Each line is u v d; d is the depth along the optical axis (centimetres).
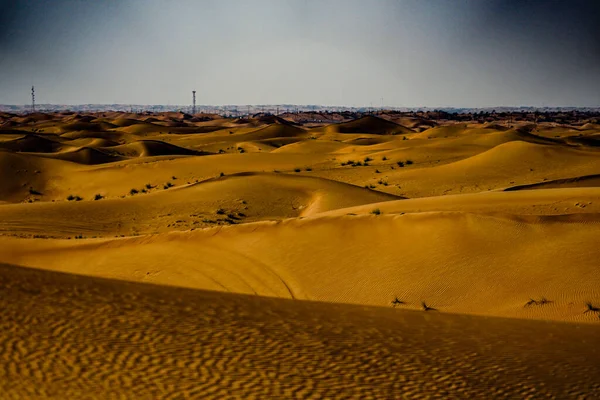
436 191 6694
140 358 1057
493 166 7675
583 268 2055
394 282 2128
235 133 18500
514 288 2005
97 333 1156
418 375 1102
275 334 1270
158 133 19812
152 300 1444
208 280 2334
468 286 2053
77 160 9738
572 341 1416
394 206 3769
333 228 2569
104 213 4616
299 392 978
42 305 1284
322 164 9362
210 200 5125
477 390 1052
